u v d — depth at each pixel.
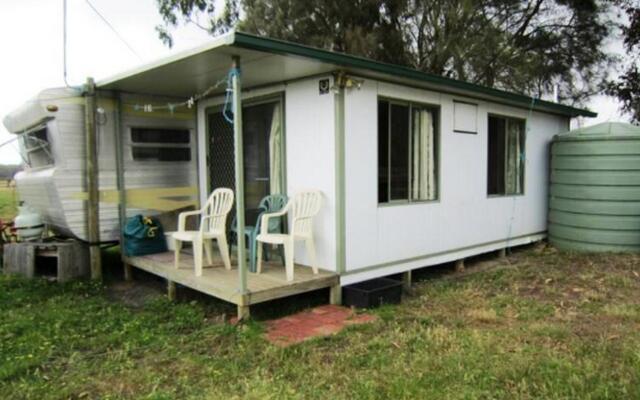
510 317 4.09
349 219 4.64
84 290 5.23
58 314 4.30
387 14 11.55
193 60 4.07
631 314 4.06
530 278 5.49
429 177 5.62
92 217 5.63
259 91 5.34
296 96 4.91
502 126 6.82
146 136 6.02
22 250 5.75
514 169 7.11
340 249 4.59
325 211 4.68
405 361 3.11
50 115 5.35
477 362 3.04
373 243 4.91
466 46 11.41
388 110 5.05
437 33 11.38
